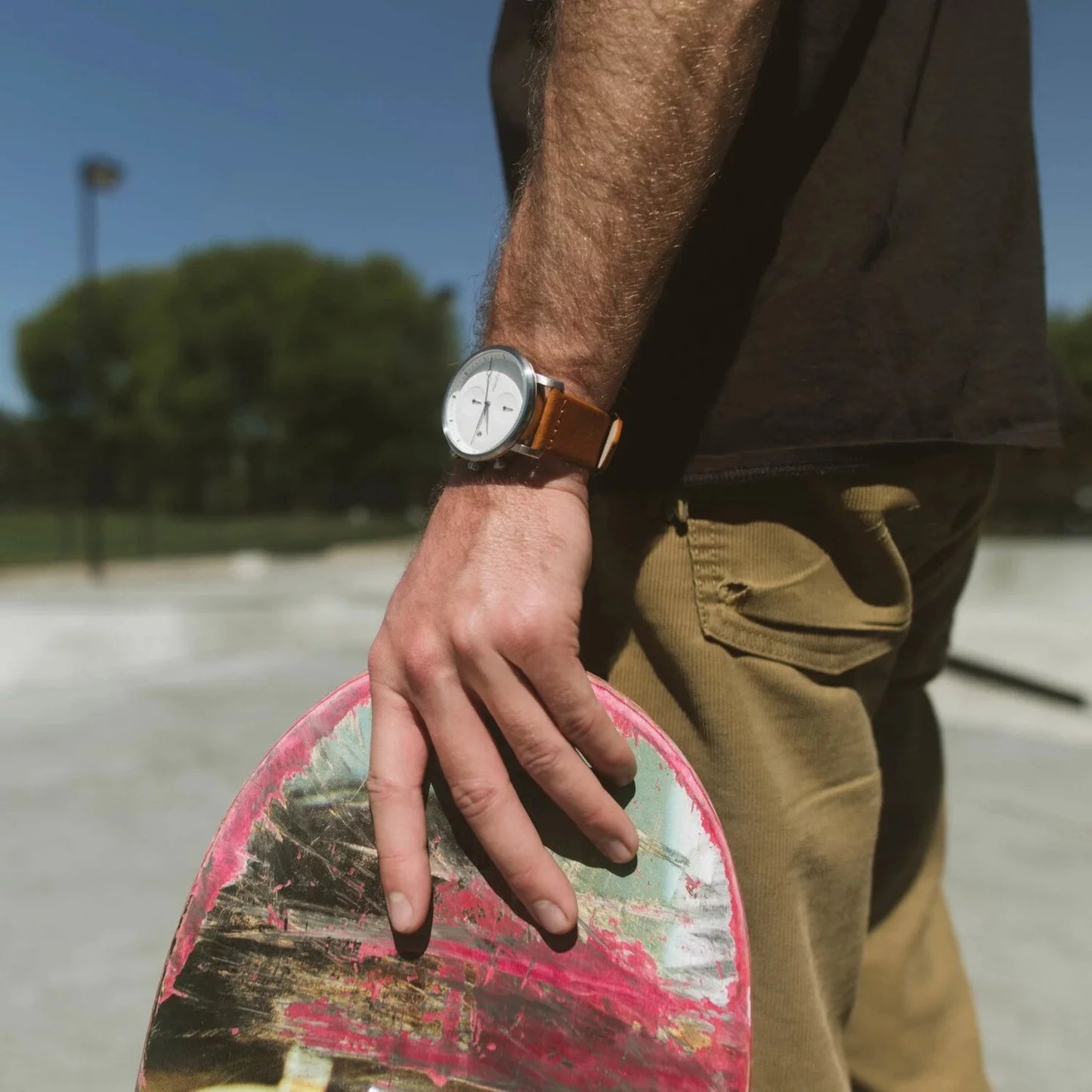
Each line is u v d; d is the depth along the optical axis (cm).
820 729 80
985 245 85
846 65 80
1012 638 589
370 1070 66
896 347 79
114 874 240
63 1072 160
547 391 63
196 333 4488
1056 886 234
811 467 75
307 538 2781
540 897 60
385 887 62
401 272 4634
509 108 97
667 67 60
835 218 78
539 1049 64
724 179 79
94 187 1509
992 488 90
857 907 86
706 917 64
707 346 78
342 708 73
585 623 83
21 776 315
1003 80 90
